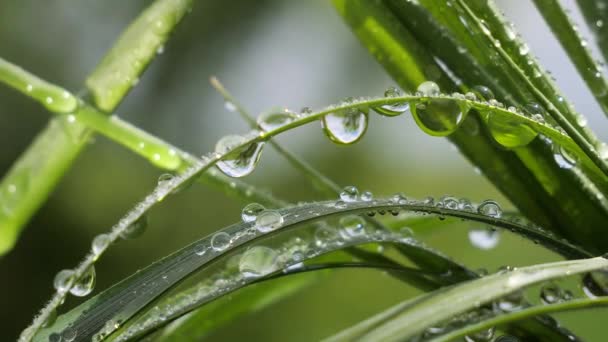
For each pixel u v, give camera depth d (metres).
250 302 0.17
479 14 0.15
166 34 0.17
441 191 0.65
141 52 0.17
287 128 0.15
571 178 0.15
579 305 0.14
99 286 0.54
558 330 0.15
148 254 0.58
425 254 0.16
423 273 0.15
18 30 0.62
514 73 0.15
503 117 0.15
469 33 0.15
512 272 0.14
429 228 0.18
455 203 0.15
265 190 0.17
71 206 0.59
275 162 0.64
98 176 0.60
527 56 0.16
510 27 0.16
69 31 0.65
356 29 0.16
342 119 0.16
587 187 0.15
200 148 0.65
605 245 0.15
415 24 0.16
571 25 0.16
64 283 0.15
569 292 0.15
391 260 0.16
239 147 0.15
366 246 0.16
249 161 0.16
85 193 0.60
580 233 0.16
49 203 0.58
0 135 0.58
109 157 0.61
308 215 0.15
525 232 0.15
